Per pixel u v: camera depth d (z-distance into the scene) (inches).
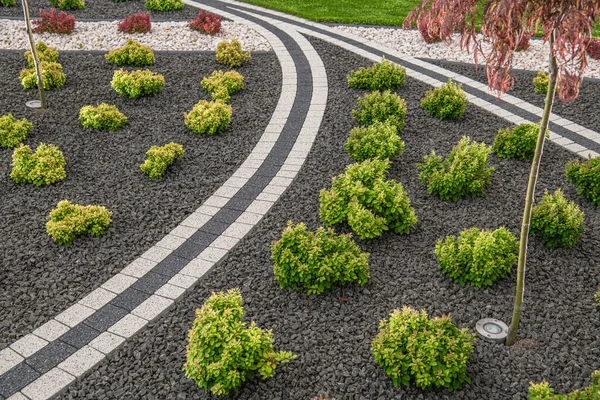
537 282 243.6
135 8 700.7
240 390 193.5
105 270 259.1
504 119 403.9
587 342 210.2
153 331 221.9
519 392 189.6
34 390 194.2
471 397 188.4
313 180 331.6
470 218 290.4
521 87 461.7
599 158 306.2
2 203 311.9
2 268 259.4
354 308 231.3
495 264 234.8
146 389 194.2
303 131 392.2
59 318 229.0
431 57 537.0
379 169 301.1
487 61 165.2
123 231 288.5
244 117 416.2
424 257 262.1
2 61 493.7
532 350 206.8
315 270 235.8
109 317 229.0
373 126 355.3
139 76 436.1
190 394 192.4
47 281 251.6
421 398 188.1
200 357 186.1
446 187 301.7
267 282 248.5
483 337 212.7
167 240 280.5
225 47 511.8
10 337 219.1
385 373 197.8
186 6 735.7
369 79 451.5
